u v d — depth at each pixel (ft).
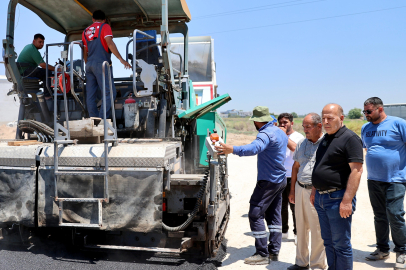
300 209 11.57
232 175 34.45
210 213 11.76
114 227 11.13
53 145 12.19
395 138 12.35
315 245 11.48
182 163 15.85
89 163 11.32
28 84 16.80
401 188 12.12
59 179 11.41
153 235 12.52
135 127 14.75
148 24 19.84
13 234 13.17
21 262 11.56
